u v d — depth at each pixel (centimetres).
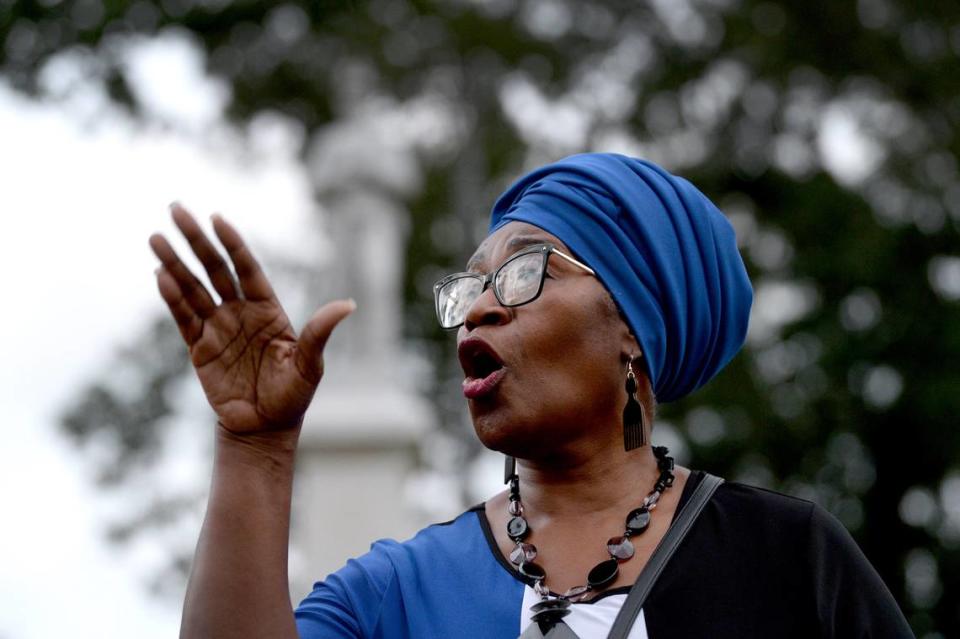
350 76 1318
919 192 1970
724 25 2097
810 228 1981
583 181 324
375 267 1231
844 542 299
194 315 280
